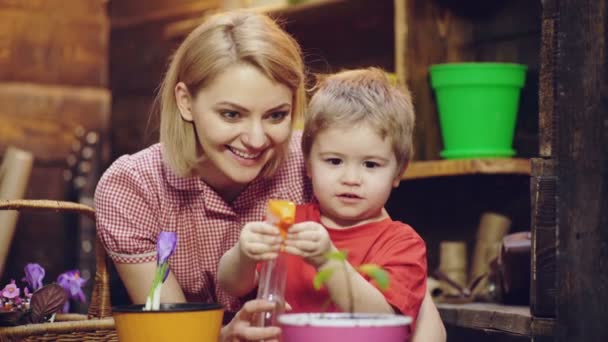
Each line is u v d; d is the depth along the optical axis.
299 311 1.67
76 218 3.94
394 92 1.69
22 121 4.22
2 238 2.17
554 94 1.85
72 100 4.30
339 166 1.65
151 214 1.84
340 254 1.27
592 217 1.75
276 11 2.95
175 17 3.86
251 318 1.45
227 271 1.58
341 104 1.63
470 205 2.76
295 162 1.91
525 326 1.99
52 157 4.25
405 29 2.62
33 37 4.25
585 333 1.75
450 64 2.48
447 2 2.73
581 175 1.78
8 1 4.22
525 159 2.39
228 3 3.21
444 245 2.61
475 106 2.46
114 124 4.23
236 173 1.68
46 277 4.14
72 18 4.33
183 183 1.83
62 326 1.57
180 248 1.87
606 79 1.74
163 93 1.79
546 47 1.87
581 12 1.79
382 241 1.68
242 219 1.88
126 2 4.18
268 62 1.63
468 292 2.48
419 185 2.88
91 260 3.88
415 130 2.62
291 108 1.71
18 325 1.66
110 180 1.84
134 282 1.82
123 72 4.18
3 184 2.27
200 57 1.66
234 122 1.65
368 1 2.76
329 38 3.20
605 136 1.74
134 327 1.34
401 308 1.55
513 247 2.22
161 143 1.85
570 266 1.79
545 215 1.87
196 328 1.35
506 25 2.69
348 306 1.49
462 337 2.63
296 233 1.40
